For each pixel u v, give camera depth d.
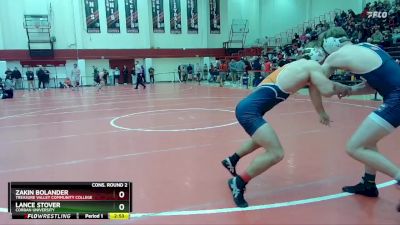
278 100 3.74
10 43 26.58
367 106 11.23
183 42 31.36
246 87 20.91
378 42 18.20
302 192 4.12
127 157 5.78
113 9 28.86
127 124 8.98
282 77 3.68
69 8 27.69
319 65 3.68
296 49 23.41
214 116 9.91
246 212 3.61
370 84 3.55
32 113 11.89
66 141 7.16
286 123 8.53
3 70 26.05
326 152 5.79
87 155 5.96
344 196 3.98
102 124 9.11
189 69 30.44
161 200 3.95
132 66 30.19
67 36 27.86
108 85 28.34
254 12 33.19
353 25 22.14
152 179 4.67
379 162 3.45
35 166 5.39
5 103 15.70
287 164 5.19
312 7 32.53
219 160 5.50
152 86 25.50
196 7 31.44
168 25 30.73
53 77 27.69
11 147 6.75
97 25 28.55
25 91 23.94
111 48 29.11
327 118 3.83
